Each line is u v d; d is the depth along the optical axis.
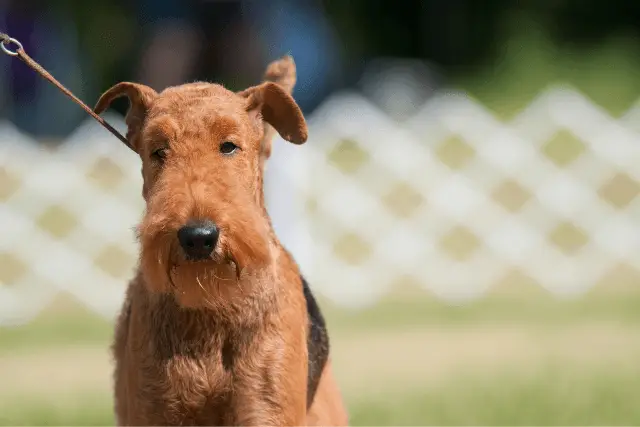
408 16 29.30
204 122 5.07
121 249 14.67
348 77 27.31
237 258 4.80
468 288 14.38
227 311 4.99
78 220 14.38
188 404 5.07
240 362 5.06
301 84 25.30
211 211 4.73
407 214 14.91
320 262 14.29
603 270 14.71
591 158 15.04
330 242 14.41
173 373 5.03
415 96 25.23
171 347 5.04
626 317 12.25
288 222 10.49
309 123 16.83
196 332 5.03
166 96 5.29
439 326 12.08
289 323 5.20
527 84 25.06
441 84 26.61
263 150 5.70
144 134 5.19
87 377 9.71
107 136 14.84
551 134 15.05
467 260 14.62
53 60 25.45
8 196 14.43
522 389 8.59
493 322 12.23
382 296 14.31
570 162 15.04
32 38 25.19
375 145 14.77
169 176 4.90
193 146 5.01
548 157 15.78
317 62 26.20
